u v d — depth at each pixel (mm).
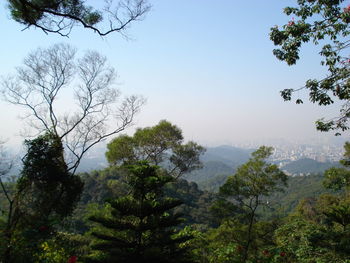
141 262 5711
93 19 6363
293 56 6398
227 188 13383
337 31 6156
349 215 7469
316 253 6484
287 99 6738
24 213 7965
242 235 12570
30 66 11625
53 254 6520
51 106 11453
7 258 5977
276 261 7379
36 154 9664
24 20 6188
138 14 6789
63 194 10523
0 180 8523
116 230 6707
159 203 6168
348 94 6277
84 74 12547
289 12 6504
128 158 14422
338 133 6922
